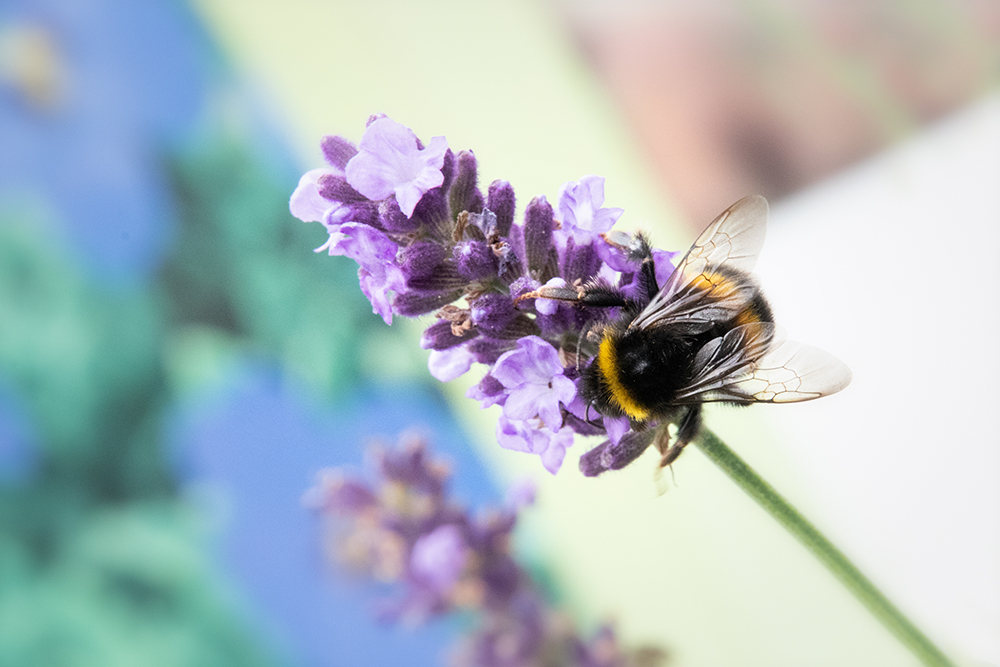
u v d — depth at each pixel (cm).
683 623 29
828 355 16
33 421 32
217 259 32
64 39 32
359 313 30
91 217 32
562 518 30
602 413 15
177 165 32
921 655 16
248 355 31
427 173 15
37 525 31
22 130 32
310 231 31
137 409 32
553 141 32
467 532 19
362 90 32
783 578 30
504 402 15
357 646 29
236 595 31
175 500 32
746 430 31
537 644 19
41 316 32
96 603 31
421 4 32
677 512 31
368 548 20
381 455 19
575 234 15
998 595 26
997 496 28
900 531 29
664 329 16
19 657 30
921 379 31
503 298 15
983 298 31
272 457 31
